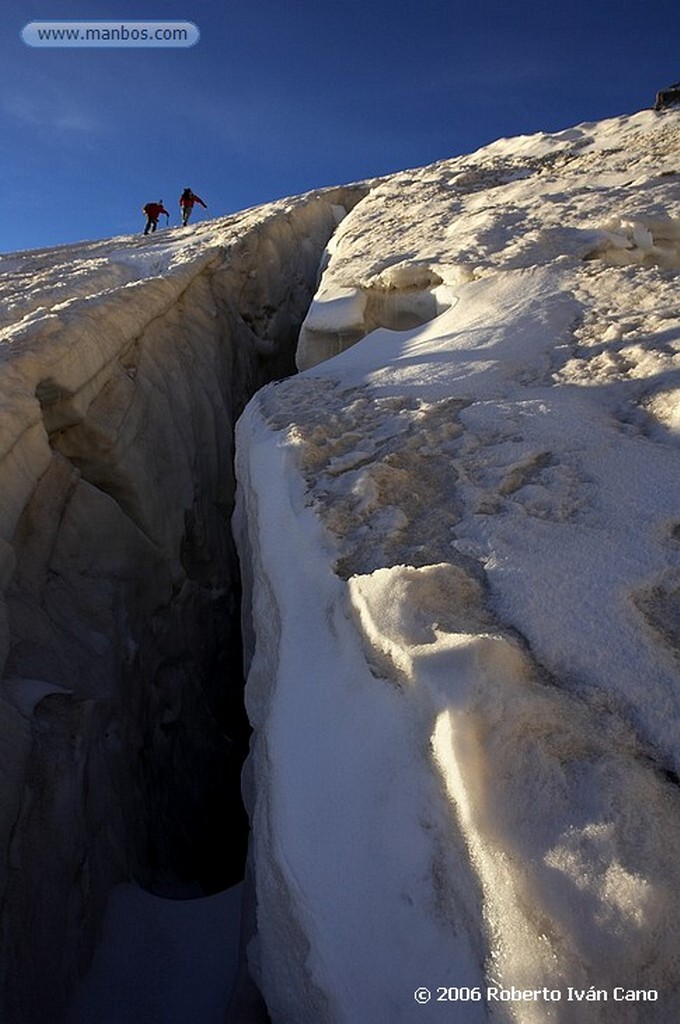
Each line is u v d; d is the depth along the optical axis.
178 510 6.91
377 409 3.73
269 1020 2.22
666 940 1.17
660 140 10.69
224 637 7.84
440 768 1.54
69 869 3.29
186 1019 3.00
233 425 9.36
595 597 1.93
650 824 1.31
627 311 4.36
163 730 5.92
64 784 3.49
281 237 12.38
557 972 1.17
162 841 5.13
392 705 1.75
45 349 5.23
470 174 11.66
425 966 1.40
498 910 1.28
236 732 7.57
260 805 2.25
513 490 2.60
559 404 3.25
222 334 9.94
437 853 1.49
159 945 3.47
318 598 2.35
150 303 7.84
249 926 2.61
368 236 8.64
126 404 6.30
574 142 13.10
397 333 5.59
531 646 1.78
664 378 3.23
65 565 4.89
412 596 1.94
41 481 4.83
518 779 1.42
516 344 4.26
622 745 1.50
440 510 2.56
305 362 6.57
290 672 2.23
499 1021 1.20
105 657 4.67
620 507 2.34
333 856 1.69
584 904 1.21
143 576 5.95
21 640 4.02
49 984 2.91
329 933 1.60
